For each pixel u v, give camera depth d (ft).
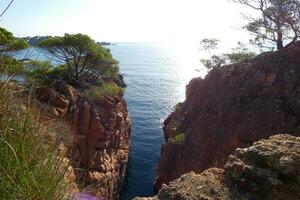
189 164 91.45
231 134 83.41
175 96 298.15
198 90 102.78
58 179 9.42
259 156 19.61
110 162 105.40
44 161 9.10
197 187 18.29
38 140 9.11
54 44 107.45
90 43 111.04
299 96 76.74
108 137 103.76
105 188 98.84
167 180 98.48
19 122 8.74
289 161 18.70
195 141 92.84
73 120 89.56
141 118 214.07
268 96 81.61
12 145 8.28
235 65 97.09
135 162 145.79
